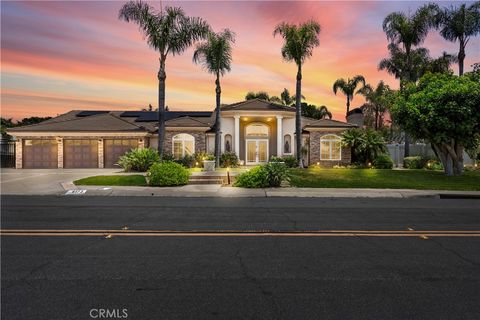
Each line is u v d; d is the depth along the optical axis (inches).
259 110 1219.2
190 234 304.8
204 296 171.8
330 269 213.0
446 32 1233.4
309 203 521.3
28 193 633.6
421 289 182.9
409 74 1304.1
